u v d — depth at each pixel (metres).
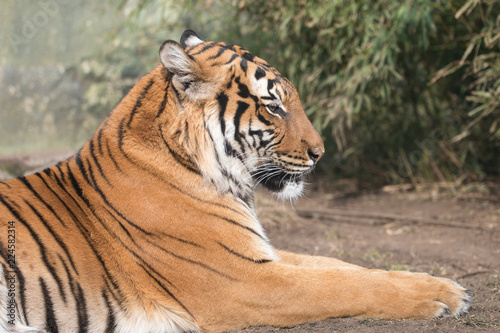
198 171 6.24
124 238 6.03
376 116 14.62
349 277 6.06
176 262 6.03
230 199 6.44
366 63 12.02
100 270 5.85
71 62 24.47
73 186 6.21
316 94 13.98
